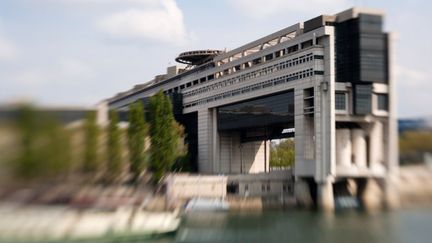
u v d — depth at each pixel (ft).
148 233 310.86
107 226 279.69
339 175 575.79
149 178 446.60
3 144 217.15
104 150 287.07
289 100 652.89
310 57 606.14
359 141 579.89
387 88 585.22
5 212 223.71
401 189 273.75
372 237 358.02
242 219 478.18
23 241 228.84
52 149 232.73
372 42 577.02
